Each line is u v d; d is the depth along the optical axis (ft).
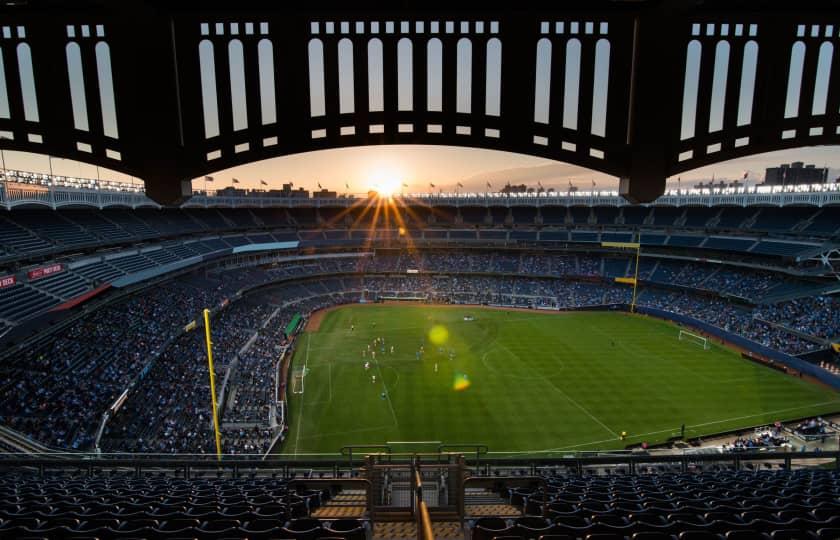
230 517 27.30
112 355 116.16
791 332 170.60
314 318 229.86
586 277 279.69
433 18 21.48
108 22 20.99
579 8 21.16
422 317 232.73
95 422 89.30
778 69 22.13
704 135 22.50
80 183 146.72
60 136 21.97
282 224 302.66
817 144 22.95
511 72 21.98
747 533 23.79
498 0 20.83
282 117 22.26
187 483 44.11
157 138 21.89
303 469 58.23
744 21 21.68
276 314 212.23
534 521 26.30
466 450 102.63
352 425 114.21
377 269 300.40
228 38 21.62
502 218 332.80
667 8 20.18
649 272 264.52
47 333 109.09
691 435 109.50
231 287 211.61
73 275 135.03
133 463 49.29
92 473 49.90
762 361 158.92
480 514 32.83
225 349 149.69
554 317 233.55
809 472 53.06
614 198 298.76
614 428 113.19
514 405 126.00
